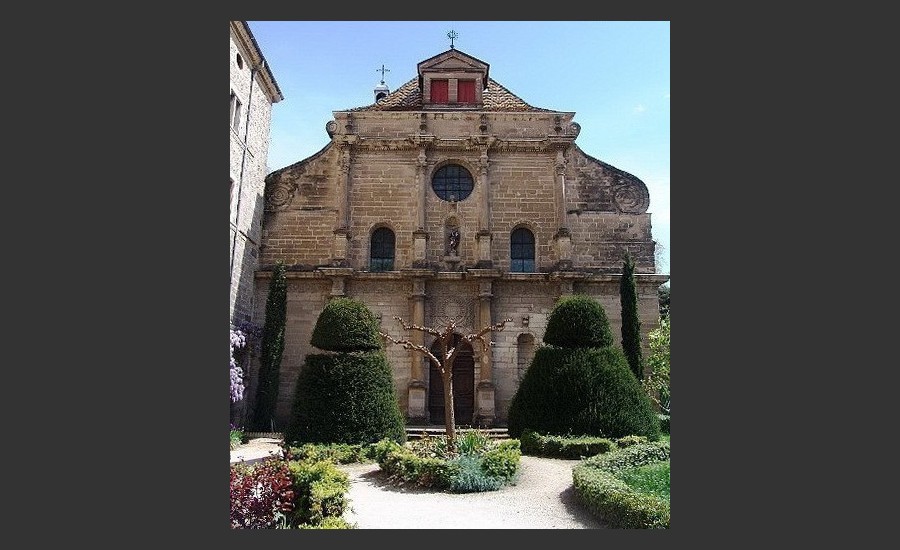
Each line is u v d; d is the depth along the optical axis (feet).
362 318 65.46
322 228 89.40
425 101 94.32
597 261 88.63
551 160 91.30
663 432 74.84
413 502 41.55
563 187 89.30
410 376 83.51
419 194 88.89
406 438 65.41
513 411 65.87
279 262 83.10
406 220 89.30
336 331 64.03
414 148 90.84
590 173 91.35
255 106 85.51
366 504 40.83
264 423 76.69
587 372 62.34
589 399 61.41
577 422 60.64
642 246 89.30
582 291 87.20
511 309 86.38
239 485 32.42
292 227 89.45
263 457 57.62
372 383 62.13
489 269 85.61
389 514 37.91
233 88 76.43
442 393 84.94
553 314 68.90
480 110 93.25
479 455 49.34
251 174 84.28
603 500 35.68
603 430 60.13
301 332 85.46
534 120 91.91
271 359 79.00
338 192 89.35
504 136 91.45
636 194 90.84
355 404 60.80
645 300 87.30
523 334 85.66
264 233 89.25
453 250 88.74
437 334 58.18
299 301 86.53
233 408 76.38
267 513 32.71
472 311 86.22
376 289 86.48
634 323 80.53
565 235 87.40
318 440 59.62
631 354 79.51
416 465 47.14
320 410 60.64
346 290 85.97
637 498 33.37
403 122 91.40
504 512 38.58
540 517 37.19
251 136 83.92
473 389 84.79
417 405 82.07
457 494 43.98
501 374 84.12
